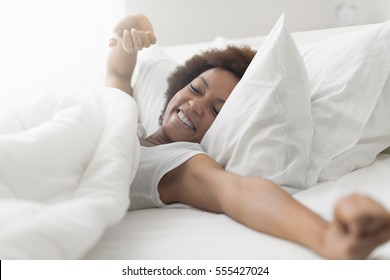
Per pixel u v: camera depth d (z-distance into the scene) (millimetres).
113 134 815
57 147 727
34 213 581
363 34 1106
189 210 901
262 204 716
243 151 942
